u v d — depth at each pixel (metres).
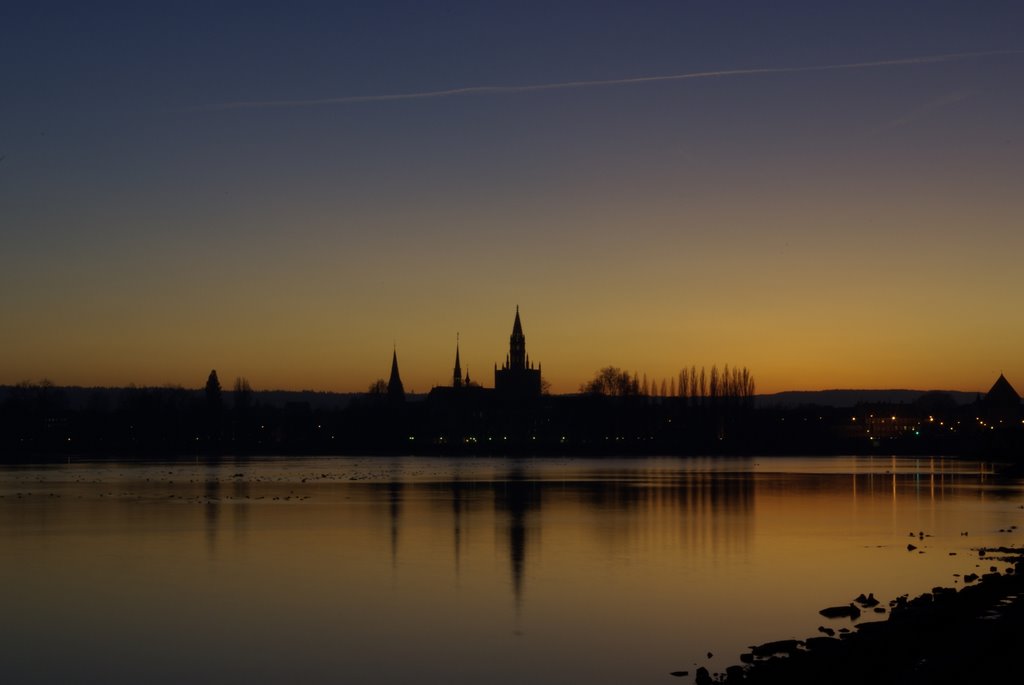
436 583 80.25
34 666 57.44
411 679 55.00
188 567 87.81
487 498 159.62
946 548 98.50
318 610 70.44
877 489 179.62
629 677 54.84
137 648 60.94
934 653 53.22
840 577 81.88
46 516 129.12
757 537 107.38
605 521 123.31
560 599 73.81
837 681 49.06
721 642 61.44
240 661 58.31
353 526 117.88
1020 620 59.12
